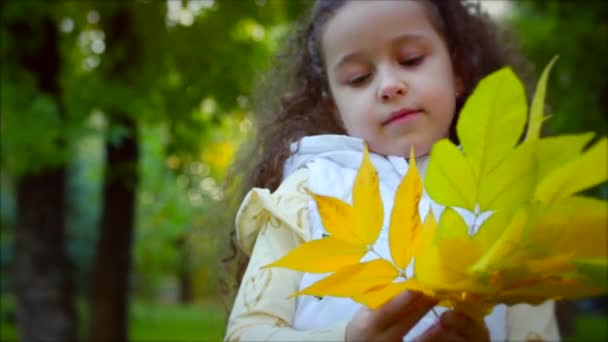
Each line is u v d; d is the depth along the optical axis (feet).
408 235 2.88
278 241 4.28
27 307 26.30
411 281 2.80
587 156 2.57
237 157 6.88
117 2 25.26
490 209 2.72
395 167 4.45
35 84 24.45
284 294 4.02
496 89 2.63
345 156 4.62
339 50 4.64
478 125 2.67
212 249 7.46
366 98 4.52
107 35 26.20
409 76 4.47
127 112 23.59
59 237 26.91
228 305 6.49
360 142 4.61
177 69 27.30
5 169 25.90
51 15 24.98
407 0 4.61
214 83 26.76
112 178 28.30
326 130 5.90
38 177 26.50
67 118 22.85
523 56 7.28
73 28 27.53
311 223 4.32
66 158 22.74
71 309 27.14
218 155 30.50
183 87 26.91
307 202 4.44
